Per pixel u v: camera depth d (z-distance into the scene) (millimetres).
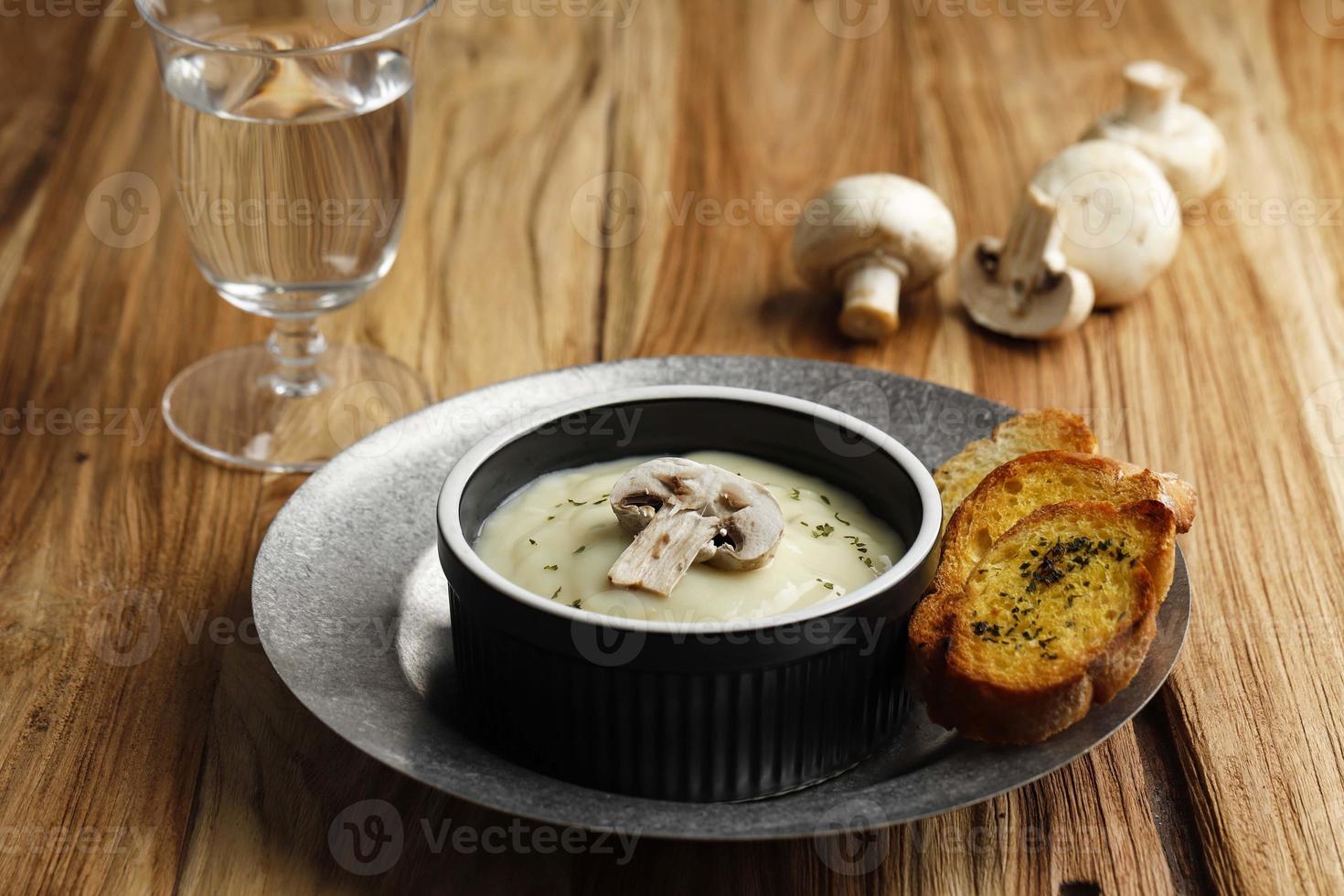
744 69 884
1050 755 554
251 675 611
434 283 765
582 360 730
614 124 850
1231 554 646
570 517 584
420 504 626
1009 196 807
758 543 565
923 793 546
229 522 662
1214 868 565
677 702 554
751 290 765
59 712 602
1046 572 576
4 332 737
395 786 583
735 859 568
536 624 552
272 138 649
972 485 622
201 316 749
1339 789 580
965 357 732
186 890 563
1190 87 872
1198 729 594
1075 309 725
